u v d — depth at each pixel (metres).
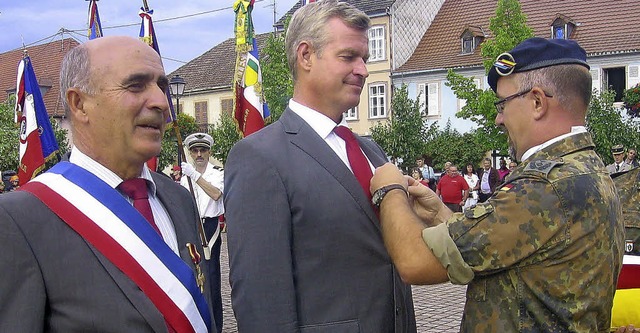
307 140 2.44
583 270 2.05
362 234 2.39
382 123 29.05
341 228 2.35
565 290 2.04
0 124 21.25
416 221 2.28
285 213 2.30
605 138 20.66
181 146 6.37
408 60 30.58
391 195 2.37
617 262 2.16
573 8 27.98
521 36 19.80
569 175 2.06
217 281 6.07
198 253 2.25
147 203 2.14
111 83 2.01
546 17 28.28
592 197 2.05
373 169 2.68
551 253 2.04
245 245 2.28
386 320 2.43
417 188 2.59
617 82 25.62
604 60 25.56
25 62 7.26
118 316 1.91
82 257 1.92
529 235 2.04
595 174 2.12
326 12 2.46
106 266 1.94
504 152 20.62
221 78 34.19
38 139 7.25
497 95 2.30
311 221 2.33
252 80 6.59
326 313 2.32
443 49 30.16
